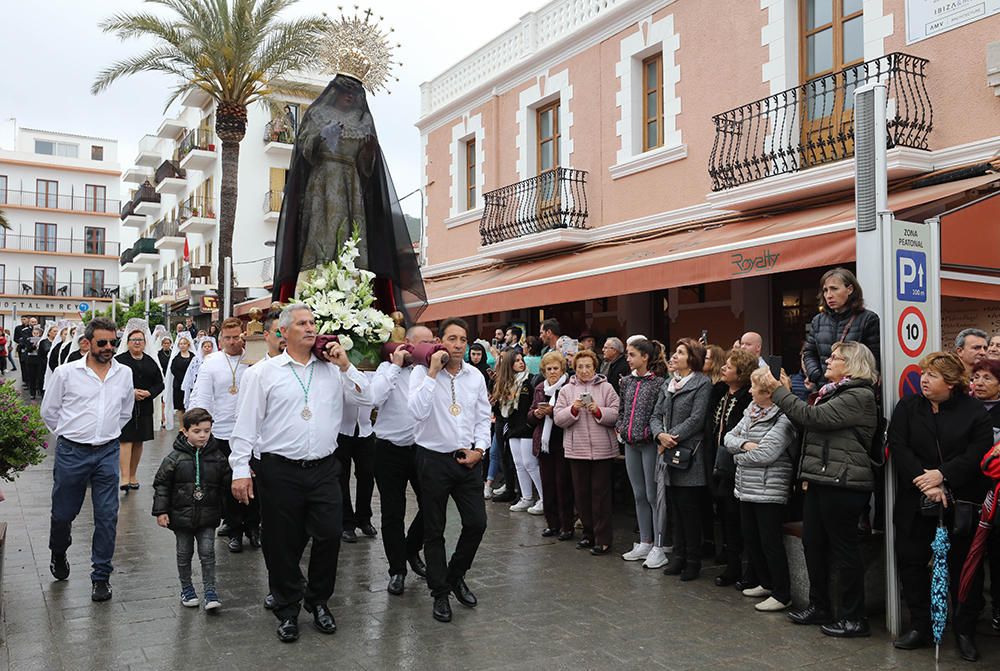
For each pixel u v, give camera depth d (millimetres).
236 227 32188
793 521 5805
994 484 4461
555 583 6016
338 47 7102
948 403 4719
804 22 9766
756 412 5477
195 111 37469
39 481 10023
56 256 57156
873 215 5180
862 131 5266
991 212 5766
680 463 6059
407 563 6508
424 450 5238
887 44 8703
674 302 11570
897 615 4934
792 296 9836
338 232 6516
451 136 16828
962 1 7988
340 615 5215
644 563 6523
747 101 10273
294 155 6926
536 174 14500
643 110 12195
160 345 15242
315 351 4863
